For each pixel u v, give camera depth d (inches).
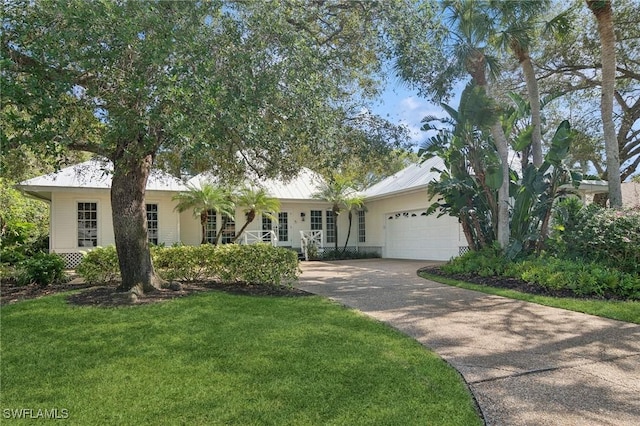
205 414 125.8
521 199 409.7
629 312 250.2
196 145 194.7
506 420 125.2
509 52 464.8
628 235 332.2
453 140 414.3
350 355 175.6
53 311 253.9
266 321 230.5
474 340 204.1
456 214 450.6
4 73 184.2
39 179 557.9
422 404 133.0
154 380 150.6
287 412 126.9
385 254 773.3
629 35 570.6
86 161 508.7
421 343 198.4
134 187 315.9
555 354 183.3
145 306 267.0
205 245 397.1
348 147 368.5
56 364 166.9
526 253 408.2
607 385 150.6
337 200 737.0
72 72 193.5
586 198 728.3
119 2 189.6
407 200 709.3
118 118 191.6
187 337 199.6
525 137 415.5
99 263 376.2
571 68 638.5
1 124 179.0
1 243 489.4
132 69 193.3
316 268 561.9
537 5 386.6
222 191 608.1
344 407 130.2
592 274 313.4
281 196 735.7
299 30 283.3
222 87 202.4
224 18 227.1
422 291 342.6
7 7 188.1
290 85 234.5
